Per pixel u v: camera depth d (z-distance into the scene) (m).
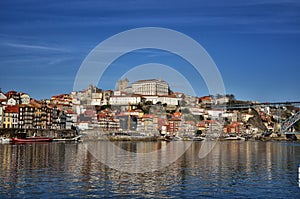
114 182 47.03
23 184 44.78
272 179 50.72
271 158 85.56
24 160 71.94
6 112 183.50
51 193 40.34
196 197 39.75
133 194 40.75
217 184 46.66
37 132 182.50
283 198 39.56
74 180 47.94
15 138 159.50
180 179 50.06
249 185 46.12
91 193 40.78
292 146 157.12
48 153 91.88
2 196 38.78
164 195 40.50
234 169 61.19
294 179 50.75
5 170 56.22
